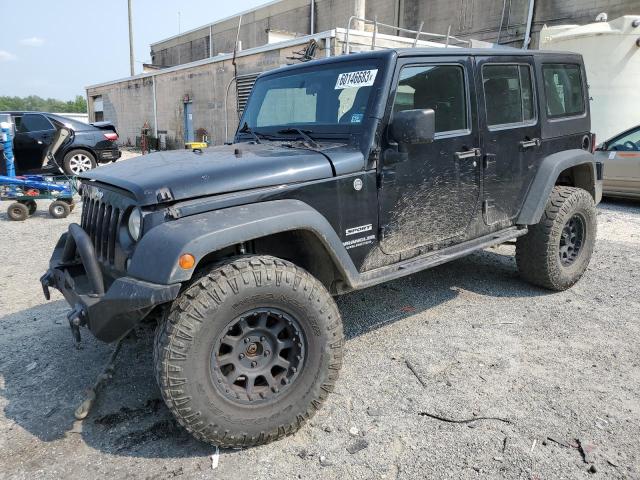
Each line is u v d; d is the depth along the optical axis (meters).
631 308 4.39
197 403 2.39
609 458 2.52
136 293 2.35
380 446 2.64
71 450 2.63
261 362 2.63
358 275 3.06
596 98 11.13
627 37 10.63
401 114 2.98
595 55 10.95
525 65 4.17
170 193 2.55
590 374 3.32
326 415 2.91
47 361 3.57
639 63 10.71
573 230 4.77
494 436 2.70
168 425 2.84
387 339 3.85
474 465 2.48
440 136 3.48
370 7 24.47
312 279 2.67
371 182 3.14
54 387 3.24
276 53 14.70
